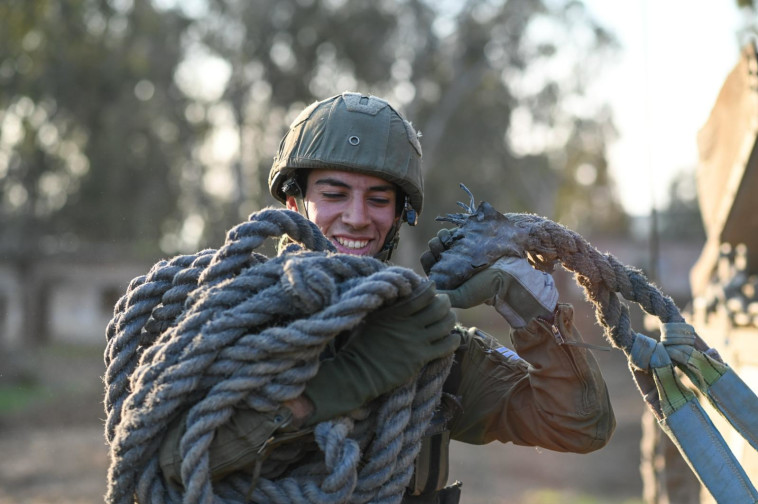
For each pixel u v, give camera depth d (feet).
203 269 6.82
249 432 6.11
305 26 92.99
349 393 6.23
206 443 6.01
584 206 134.41
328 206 7.38
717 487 6.96
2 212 92.68
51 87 80.89
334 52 95.66
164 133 94.94
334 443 6.09
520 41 100.73
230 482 6.28
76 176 94.02
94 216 93.76
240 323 6.12
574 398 7.17
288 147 7.55
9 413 54.44
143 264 94.63
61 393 61.46
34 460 42.96
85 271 93.50
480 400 7.64
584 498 38.75
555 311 7.04
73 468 41.65
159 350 6.32
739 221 12.89
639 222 142.00
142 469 6.34
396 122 7.50
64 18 77.36
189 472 5.99
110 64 83.71
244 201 94.99
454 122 101.91
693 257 117.19
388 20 96.37
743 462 10.12
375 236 7.50
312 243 6.83
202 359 6.08
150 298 6.92
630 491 40.34
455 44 100.89
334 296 6.12
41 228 93.20
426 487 7.16
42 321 91.25
